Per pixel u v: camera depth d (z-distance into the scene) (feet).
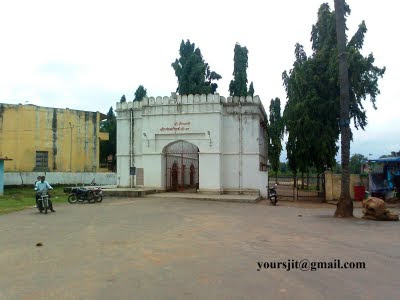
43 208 49.60
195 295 16.31
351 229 35.81
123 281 18.49
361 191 72.79
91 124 129.59
